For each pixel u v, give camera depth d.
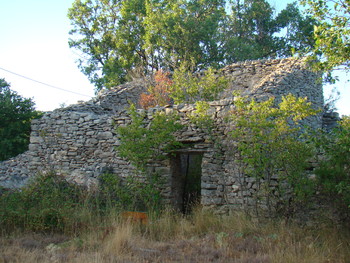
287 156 7.56
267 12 27.27
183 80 14.19
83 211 8.43
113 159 11.27
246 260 5.70
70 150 12.14
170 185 10.23
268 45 27.02
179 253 6.32
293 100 7.98
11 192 9.28
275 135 7.79
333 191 7.09
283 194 8.02
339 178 7.00
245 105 8.34
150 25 23.72
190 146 9.91
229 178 9.13
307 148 7.54
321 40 6.64
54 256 5.93
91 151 11.75
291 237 6.86
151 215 8.65
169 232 7.93
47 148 12.58
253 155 7.96
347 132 6.53
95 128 11.83
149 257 6.05
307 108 7.98
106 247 6.55
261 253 6.16
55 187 9.56
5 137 17.19
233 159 9.12
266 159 7.79
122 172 10.99
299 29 26.62
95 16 27.83
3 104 17.30
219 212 9.10
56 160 12.32
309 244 6.43
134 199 9.69
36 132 12.91
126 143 9.66
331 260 5.83
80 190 9.56
